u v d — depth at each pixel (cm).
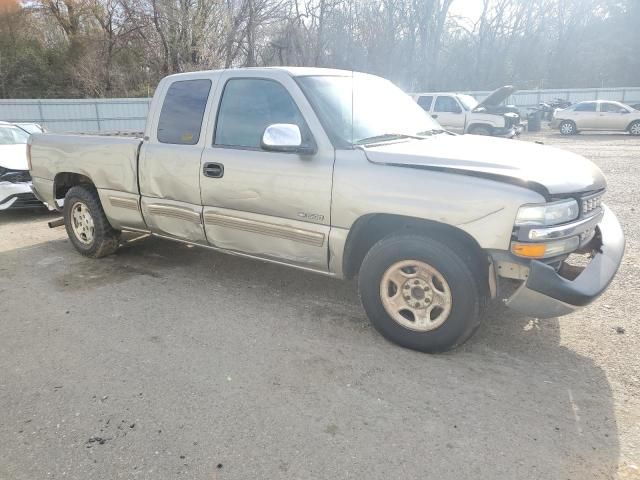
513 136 1752
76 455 253
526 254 295
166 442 261
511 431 266
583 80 4528
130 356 348
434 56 3812
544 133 2459
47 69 3189
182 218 450
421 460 246
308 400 295
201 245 456
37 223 757
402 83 3772
